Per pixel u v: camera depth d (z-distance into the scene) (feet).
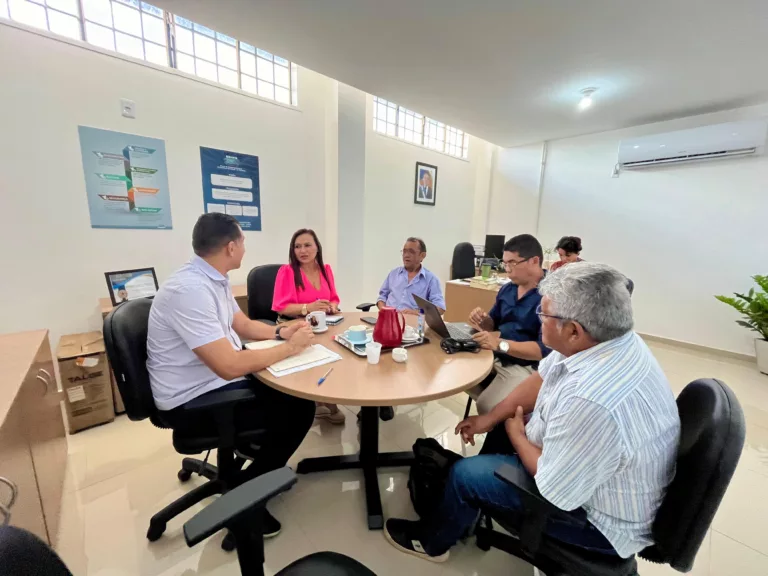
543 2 5.78
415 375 3.93
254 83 9.32
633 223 12.82
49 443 4.33
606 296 2.69
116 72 7.03
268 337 5.21
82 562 3.97
